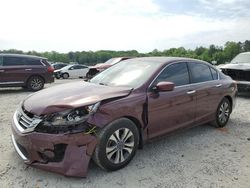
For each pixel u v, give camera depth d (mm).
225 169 3986
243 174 3857
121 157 3781
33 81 12125
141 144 4137
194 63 5320
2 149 4383
